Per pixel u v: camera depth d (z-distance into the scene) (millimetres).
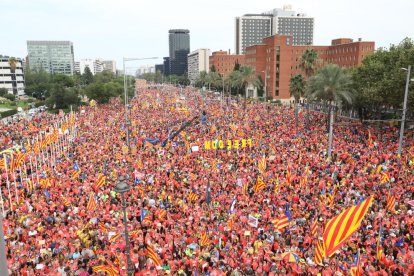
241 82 96438
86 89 104125
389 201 22453
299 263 16031
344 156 36719
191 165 34500
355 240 18500
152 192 26797
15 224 21094
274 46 117375
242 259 16281
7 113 88875
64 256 17141
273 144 42406
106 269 15391
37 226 20312
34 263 16453
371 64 55781
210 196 24875
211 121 61531
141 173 30188
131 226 20609
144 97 122062
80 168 33688
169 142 42969
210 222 21359
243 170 32375
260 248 17438
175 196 26062
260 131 50562
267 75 124312
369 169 32250
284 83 118688
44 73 172125
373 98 53250
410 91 47562
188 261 16188
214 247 17812
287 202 23781
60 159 37969
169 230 20391
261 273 15398
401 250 17234
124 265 16391
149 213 22500
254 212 22344
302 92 66438
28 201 24547
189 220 21391
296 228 20156
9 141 46156
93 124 60219
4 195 27062
